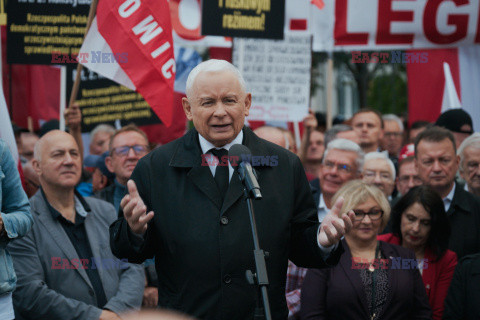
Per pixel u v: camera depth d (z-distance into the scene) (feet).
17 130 19.22
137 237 8.99
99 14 15.60
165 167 9.53
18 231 10.43
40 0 17.04
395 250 12.69
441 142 15.14
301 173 9.87
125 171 15.72
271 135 16.81
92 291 12.66
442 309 13.28
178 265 9.20
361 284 12.06
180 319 3.97
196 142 9.57
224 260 9.05
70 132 16.97
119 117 19.67
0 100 13.74
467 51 22.57
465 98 22.53
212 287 9.08
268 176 9.48
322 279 12.25
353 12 22.35
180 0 23.43
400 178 16.88
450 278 13.46
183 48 24.17
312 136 21.49
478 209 14.71
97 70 15.62
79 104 19.58
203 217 9.20
